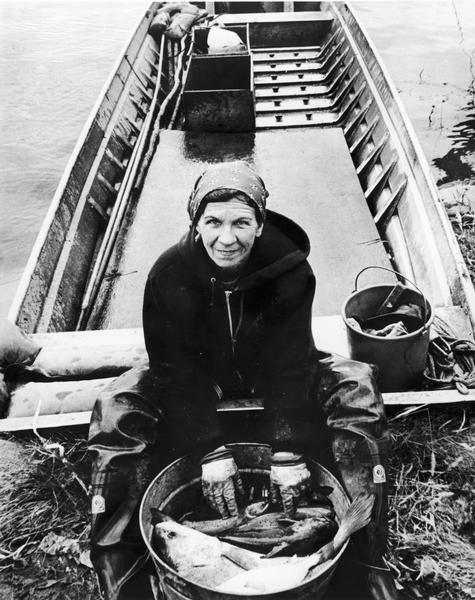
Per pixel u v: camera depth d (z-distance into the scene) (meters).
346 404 2.38
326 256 4.11
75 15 12.77
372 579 2.23
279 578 1.90
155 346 2.33
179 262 2.15
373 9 12.67
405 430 2.85
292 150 5.39
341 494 2.13
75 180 4.36
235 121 5.66
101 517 2.24
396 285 2.97
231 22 7.61
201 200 1.98
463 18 11.92
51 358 3.08
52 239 3.81
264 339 2.33
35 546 2.54
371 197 4.75
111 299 3.92
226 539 2.11
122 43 11.49
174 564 1.99
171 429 2.46
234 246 2.01
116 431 2.34
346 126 5.81
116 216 4.46
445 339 3.12
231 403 2.47
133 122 5.74
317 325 3.21
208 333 2.30
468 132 7.70
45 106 9.09
